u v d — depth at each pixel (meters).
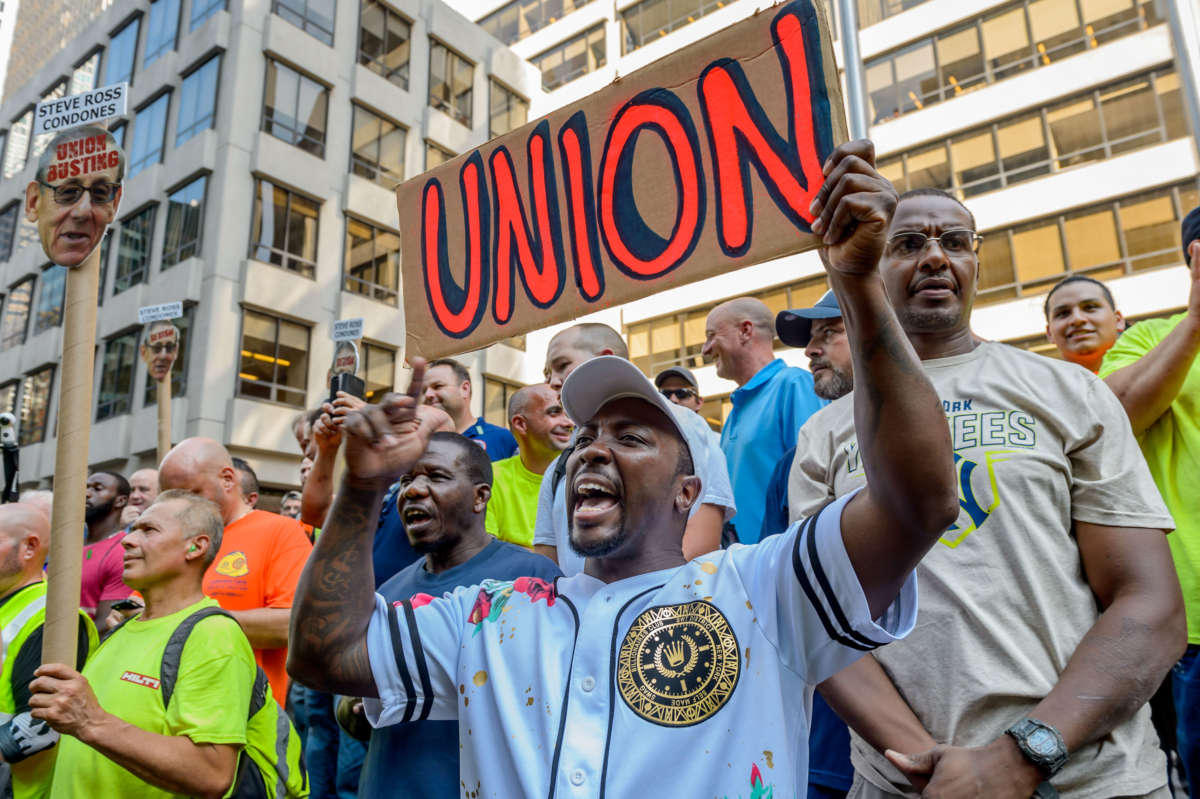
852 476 1.96
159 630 2.46
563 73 26.73
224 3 17.69
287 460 16.62
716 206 1.58
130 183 18.52
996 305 18.44
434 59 21.09
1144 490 1.73
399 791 1.96
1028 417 1.83
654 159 1.69
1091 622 1.69
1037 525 1.73
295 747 2.86
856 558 1.28
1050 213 18.08
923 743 1.64
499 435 4.36
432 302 2.06
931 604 1.74
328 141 18.30
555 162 1.87
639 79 1.73
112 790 2.29
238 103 16.88
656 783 1.22
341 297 17.89
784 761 1.23
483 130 22.19
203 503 2.69
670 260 1.63
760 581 1.37
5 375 21.67
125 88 2.25
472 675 1.45
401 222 2.16
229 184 16.48
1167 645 1.58
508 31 28.61
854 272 1.20
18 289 22.53
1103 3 18.09
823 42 1.46
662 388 4.31
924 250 2.00
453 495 2.40
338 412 1.53
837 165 1.20
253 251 16.67
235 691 2.38
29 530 3.04
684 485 1.53
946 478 1.22
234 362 16.09
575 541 1.46
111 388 17.64
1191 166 16.69
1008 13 19.20
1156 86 17.30
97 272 2.21
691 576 1.40
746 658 1.30
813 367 3.43
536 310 1.85
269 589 3.47
